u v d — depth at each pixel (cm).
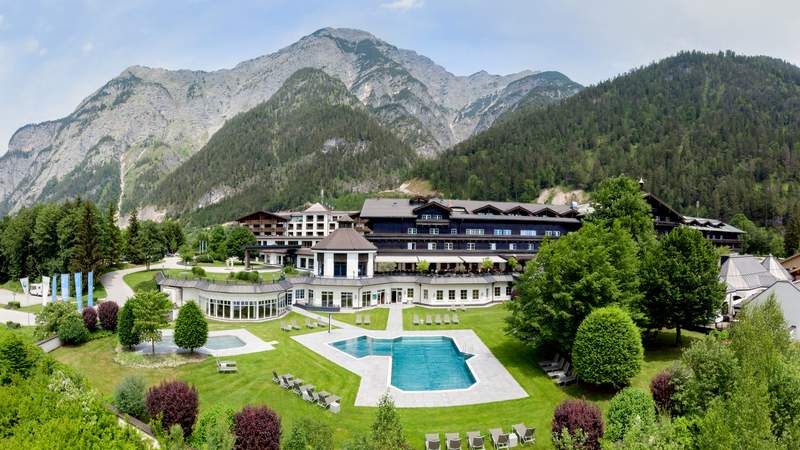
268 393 3603
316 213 14575
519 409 3462
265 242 12031
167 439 2128
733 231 12131
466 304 7269
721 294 4522
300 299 6944
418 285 7319
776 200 16138
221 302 5925
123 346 4500
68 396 2253
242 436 2352
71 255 8444
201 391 3612
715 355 2878
